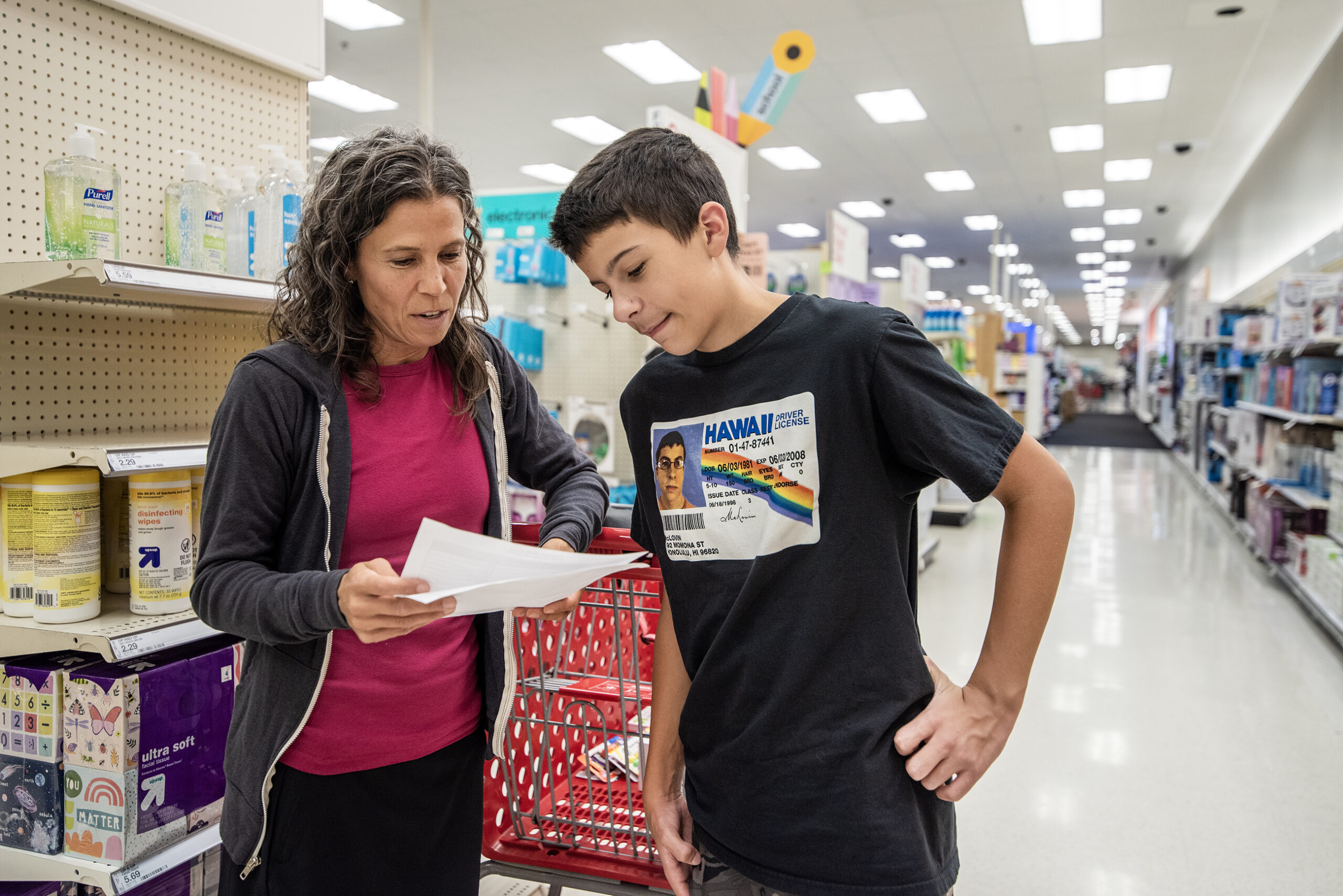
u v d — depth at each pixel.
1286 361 6.84
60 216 1.61
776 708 1.02
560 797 1.69
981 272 21.17
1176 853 2.47
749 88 8.49
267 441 1.06
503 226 4.50
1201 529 7.93
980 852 2.48
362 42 7.30
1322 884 2.31
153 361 2.08
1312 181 7.73
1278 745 3.19
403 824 1.19
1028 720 3.41
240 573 1.00
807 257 5.77
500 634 1.27
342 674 1.13
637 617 1.65
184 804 1.65
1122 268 20.20
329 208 1.06
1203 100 8.59
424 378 1.20
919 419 0.95
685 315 1.01
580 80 8.28
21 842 1.61
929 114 9.12
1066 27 6.91
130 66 1.91
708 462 1.09
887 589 1.01
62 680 1.58
